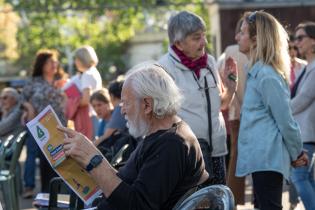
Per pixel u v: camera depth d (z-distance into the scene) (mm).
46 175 8883
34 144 9703
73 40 30969
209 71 5590
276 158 5160
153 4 21219
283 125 5160
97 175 3562
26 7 23922
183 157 3600
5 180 7387
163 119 3719
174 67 5488
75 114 8867
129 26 27125
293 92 7105
